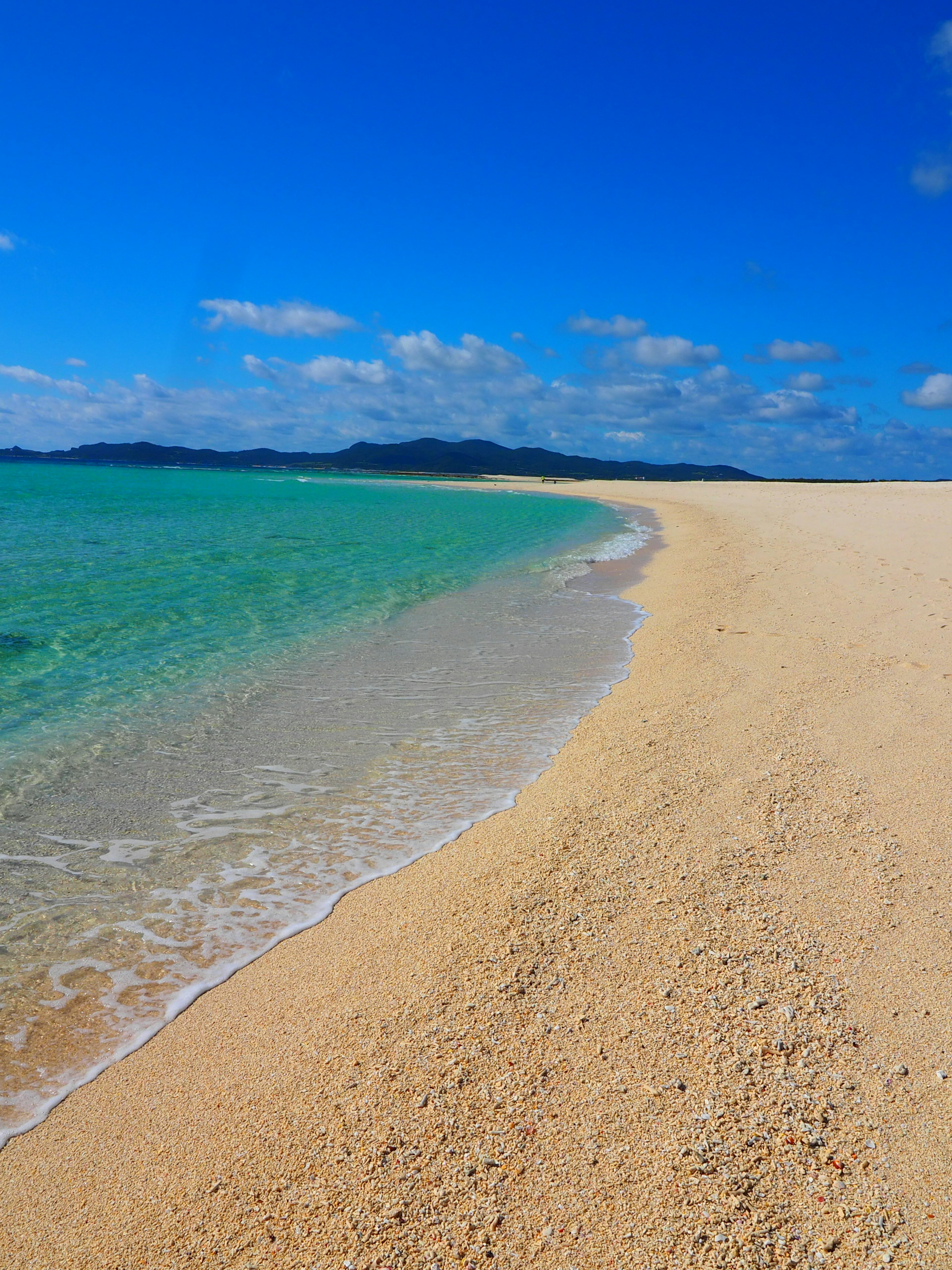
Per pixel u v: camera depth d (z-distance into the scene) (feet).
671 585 55.52
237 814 20.72
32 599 46.75
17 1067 11.87
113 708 28.73
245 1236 8.61
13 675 32.09
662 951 13.07
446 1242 8.33
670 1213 8.51
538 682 32.32
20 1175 9.79
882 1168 8.91
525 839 17.87
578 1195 8.79
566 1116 9.85
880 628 35.37
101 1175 9.69
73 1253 8.61
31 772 23.07
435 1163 9.30
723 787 19.48
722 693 27.43
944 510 101.24
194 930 15.60
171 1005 13.28
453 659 36.27
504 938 13.76
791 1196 8.64
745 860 15.84
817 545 71.20
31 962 14.60
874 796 18.39
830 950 12.85
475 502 208.03
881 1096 9.88
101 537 85.30
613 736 24.38
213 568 62.85
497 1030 11.47
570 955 13.14
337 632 41.57
